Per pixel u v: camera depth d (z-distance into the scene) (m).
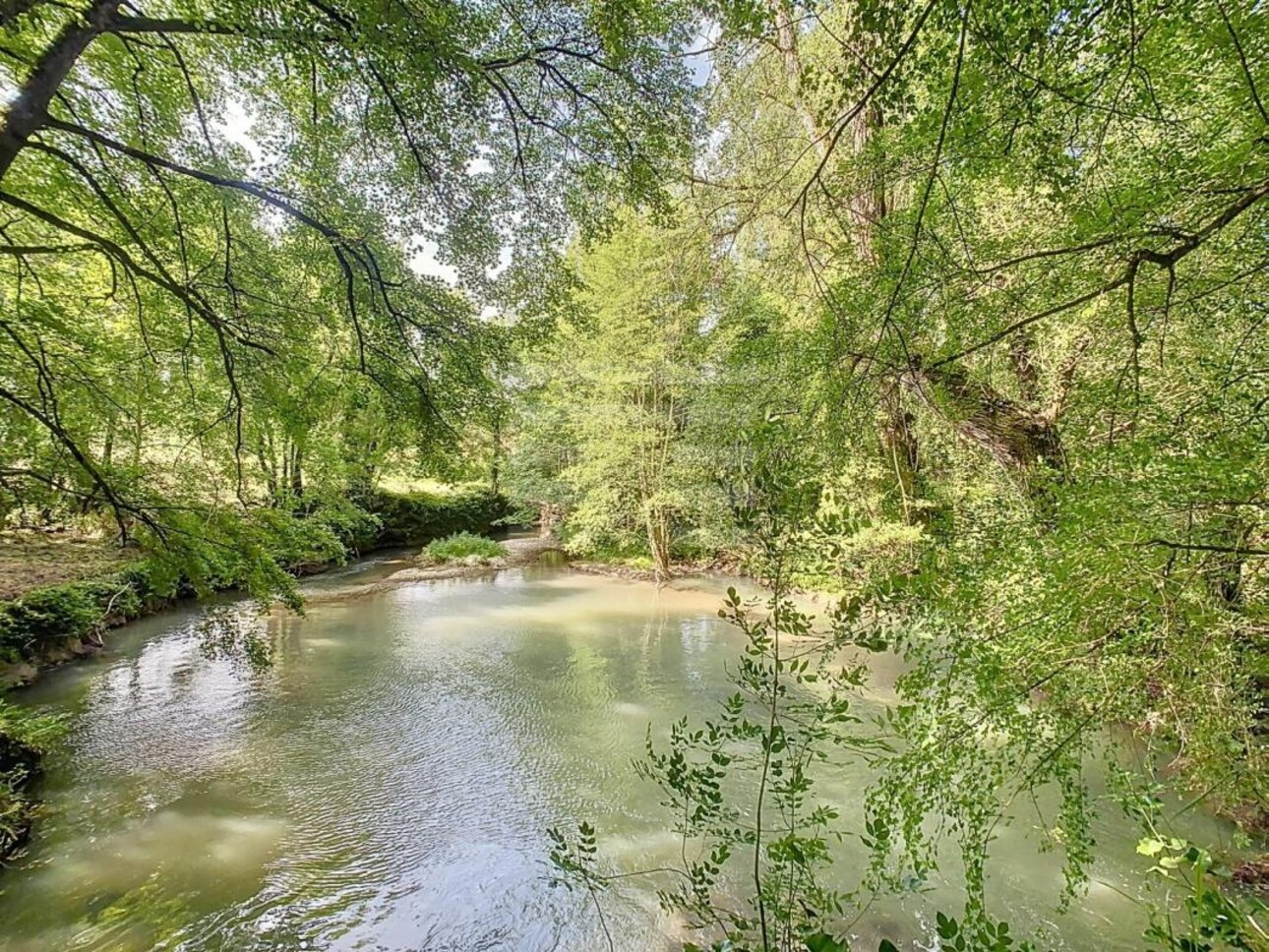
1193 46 1.83
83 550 5.40
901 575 1.88
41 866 3.98
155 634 8.79
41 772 5.12
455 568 15.27
